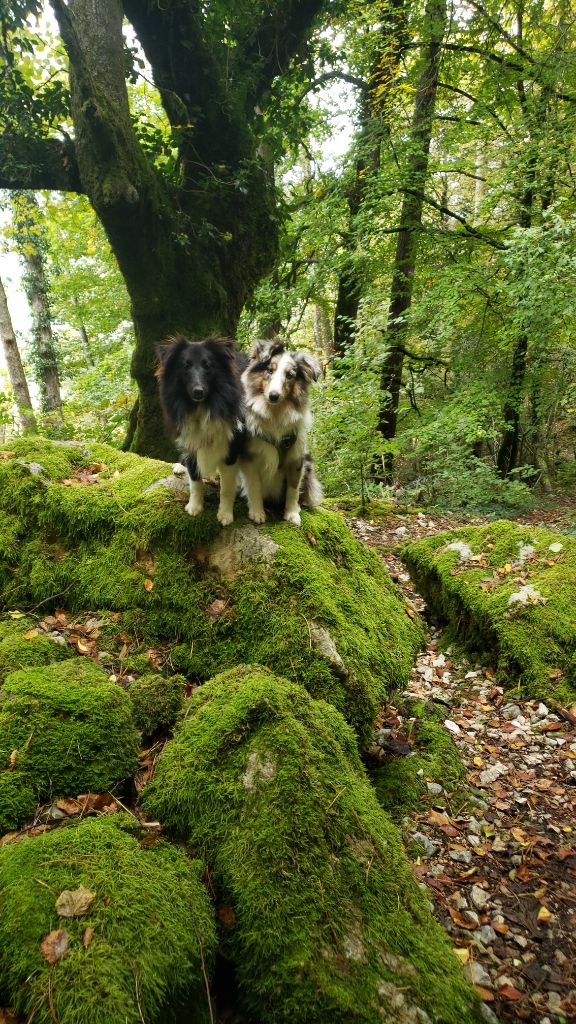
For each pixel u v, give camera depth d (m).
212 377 3.44
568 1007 2.23
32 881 1.78
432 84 10.80
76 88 6.31
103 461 4.53
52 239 13.83
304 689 2.90
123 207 6.73
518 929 2.58
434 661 5.06
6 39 6.49
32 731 2.35
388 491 10.88
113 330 16.61
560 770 3.65
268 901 1.99
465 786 3.48
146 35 7.56
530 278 7.74
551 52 10.20
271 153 9.61
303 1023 1.77
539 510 11.19
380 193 10.35
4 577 3.66
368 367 8.86
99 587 3.65
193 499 3.83
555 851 3.03
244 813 2.21
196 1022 1.73
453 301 9.70
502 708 4.31
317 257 11.99
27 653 2.88
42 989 1.52
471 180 14.28
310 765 2.38
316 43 9.64
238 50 8.31
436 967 2.05
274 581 3.54
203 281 7.86
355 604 3.89
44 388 17.27
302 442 3.82
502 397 10.88
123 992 1.55
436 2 10.01
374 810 2.53
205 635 3.44
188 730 2.57
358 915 2.06
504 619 4.76
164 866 2.01
